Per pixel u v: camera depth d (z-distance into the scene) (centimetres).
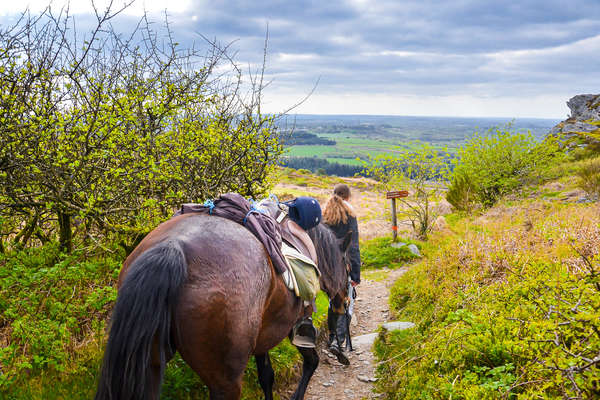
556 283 401
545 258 548
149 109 520
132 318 205
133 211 511
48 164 439
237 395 252
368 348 573
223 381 245
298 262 319
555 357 289
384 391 450
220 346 236
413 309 649
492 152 1692
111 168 464
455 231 1222
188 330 225
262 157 619
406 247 1119
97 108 435
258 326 258
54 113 443
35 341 336
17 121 412
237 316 238
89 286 439
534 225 834
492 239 725
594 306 315
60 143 446
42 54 424
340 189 516
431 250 1088
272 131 596
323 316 615
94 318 411
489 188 1723
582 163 2009
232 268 241
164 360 218
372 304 783
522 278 479
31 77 418
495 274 584
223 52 566
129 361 204
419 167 1317
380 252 1110
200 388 379
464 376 377
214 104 591
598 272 366
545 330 318
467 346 402
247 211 299
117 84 504
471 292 544
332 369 518
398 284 800
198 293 224
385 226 1512
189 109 559
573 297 371
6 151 412
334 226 511
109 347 206
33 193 446
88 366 357
